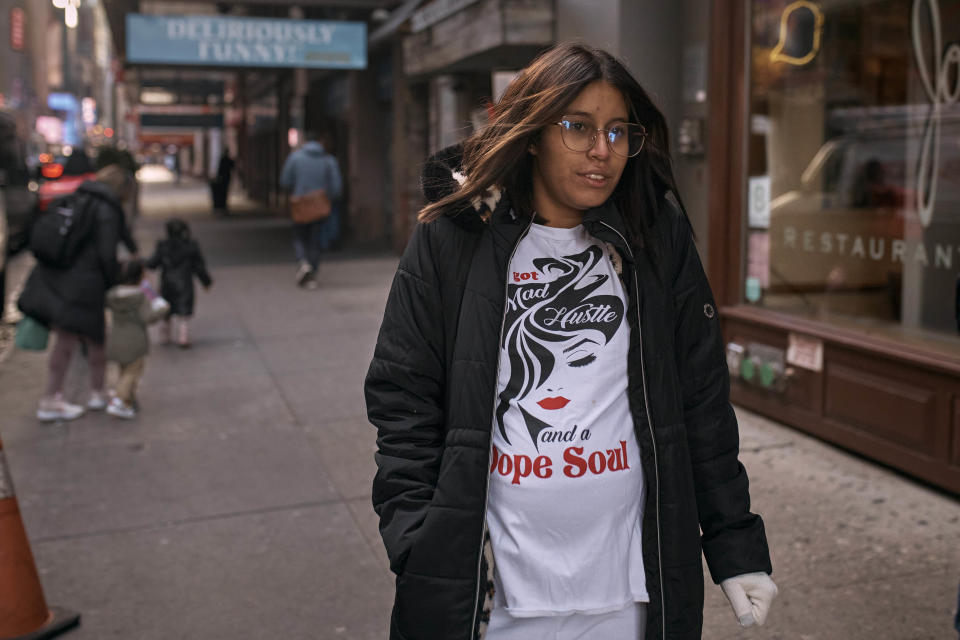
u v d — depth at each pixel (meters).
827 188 5.52
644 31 6.55
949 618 3.41
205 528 4.46
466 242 1.87
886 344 4.89
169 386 7.18
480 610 1.80
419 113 14.38
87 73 83.06
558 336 1.84
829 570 3.80
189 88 33.91
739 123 6.07
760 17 5.94
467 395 1.81
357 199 17.20
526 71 1.90
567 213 1.91
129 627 3.53
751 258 6.08
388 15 14.09
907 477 4.82
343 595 3.79
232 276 12.95
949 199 4.71
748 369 5.92
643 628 1.89
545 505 1.81
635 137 1.87
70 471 5.28
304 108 20.89
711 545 1.95
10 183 16.11
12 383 7.43
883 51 5.14
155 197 35.62
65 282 6.07
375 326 9.33
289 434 5.94
